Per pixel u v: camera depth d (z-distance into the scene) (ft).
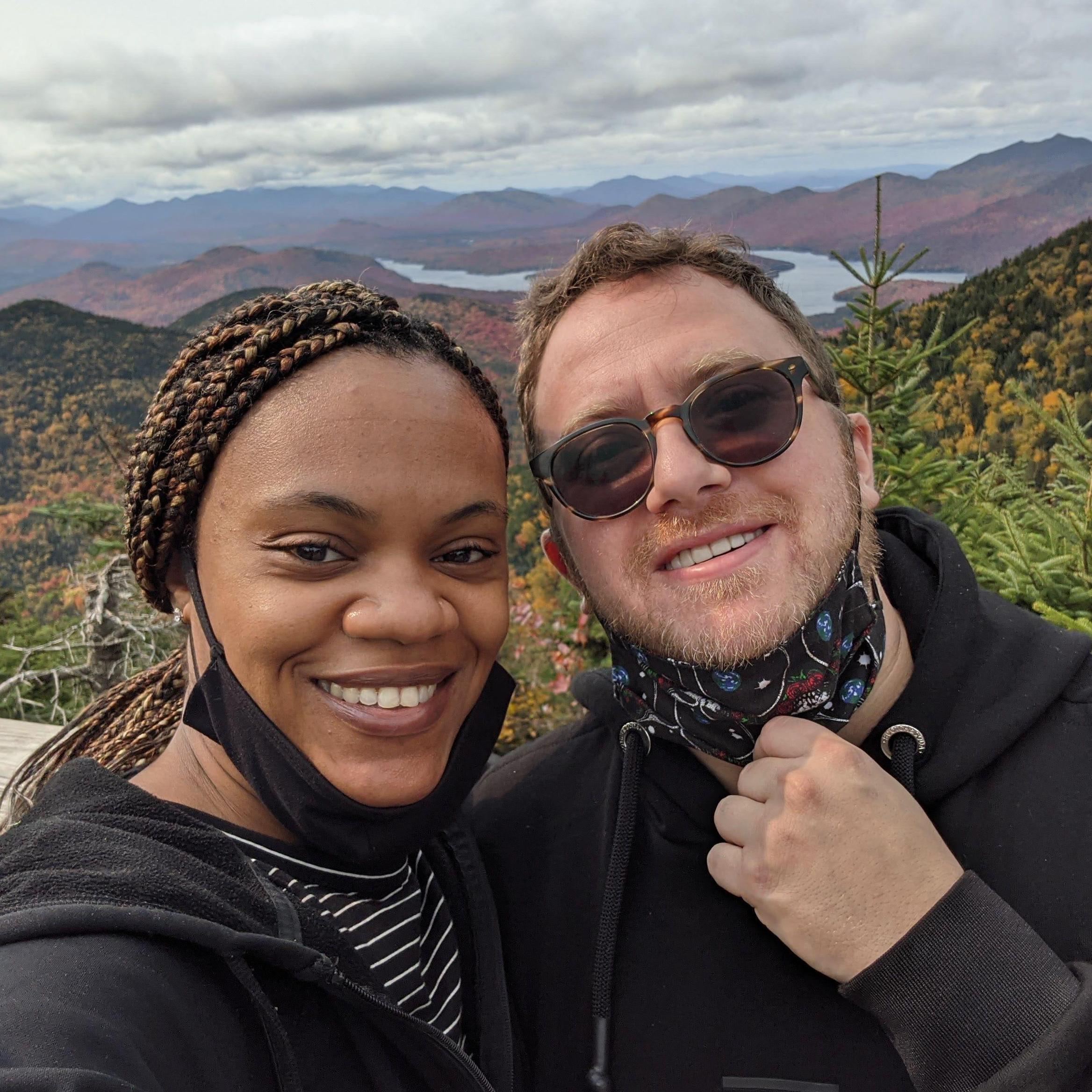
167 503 1.37
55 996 1.03
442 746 1.43
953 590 1.73
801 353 1.81
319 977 1.23
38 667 7.47
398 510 1.31
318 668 1.34
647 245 1.78
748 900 1.59
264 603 1.30
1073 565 2.99
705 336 1.73
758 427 1.68
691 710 1.75
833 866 1.50
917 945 1.41
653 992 1.68
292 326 1.32
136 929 1.11
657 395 1.72
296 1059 1.22
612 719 1.94
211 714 1.36
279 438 1.29
